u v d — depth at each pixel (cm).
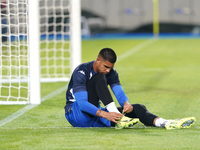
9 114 1558
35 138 1116
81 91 1141
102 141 1070
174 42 6191
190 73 2955
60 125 1349
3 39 3228
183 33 8738
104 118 1221
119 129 1205
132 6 9006
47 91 2197
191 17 8812
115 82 1254
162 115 1525
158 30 8850
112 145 1031
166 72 3031
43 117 1496
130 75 2869
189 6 8819
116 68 3347
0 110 1641
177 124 1170
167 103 1780
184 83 2447
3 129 1265
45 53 4653
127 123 1165
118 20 9050
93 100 1164
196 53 4609
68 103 1250
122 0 9019
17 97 1936
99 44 5994
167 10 8856
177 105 1728
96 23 7738
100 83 1150
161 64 3638
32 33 1741
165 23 8831
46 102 1838
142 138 1097
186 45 5644
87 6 9081
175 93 2069
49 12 6856
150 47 5459
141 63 3738
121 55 4519
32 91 1795
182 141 1065
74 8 2366
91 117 1201
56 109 1666
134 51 4959
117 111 1153
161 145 1028
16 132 1203
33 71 1775
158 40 6681
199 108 1656
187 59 4034
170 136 1115
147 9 8931
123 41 6562
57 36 7394
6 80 2498
